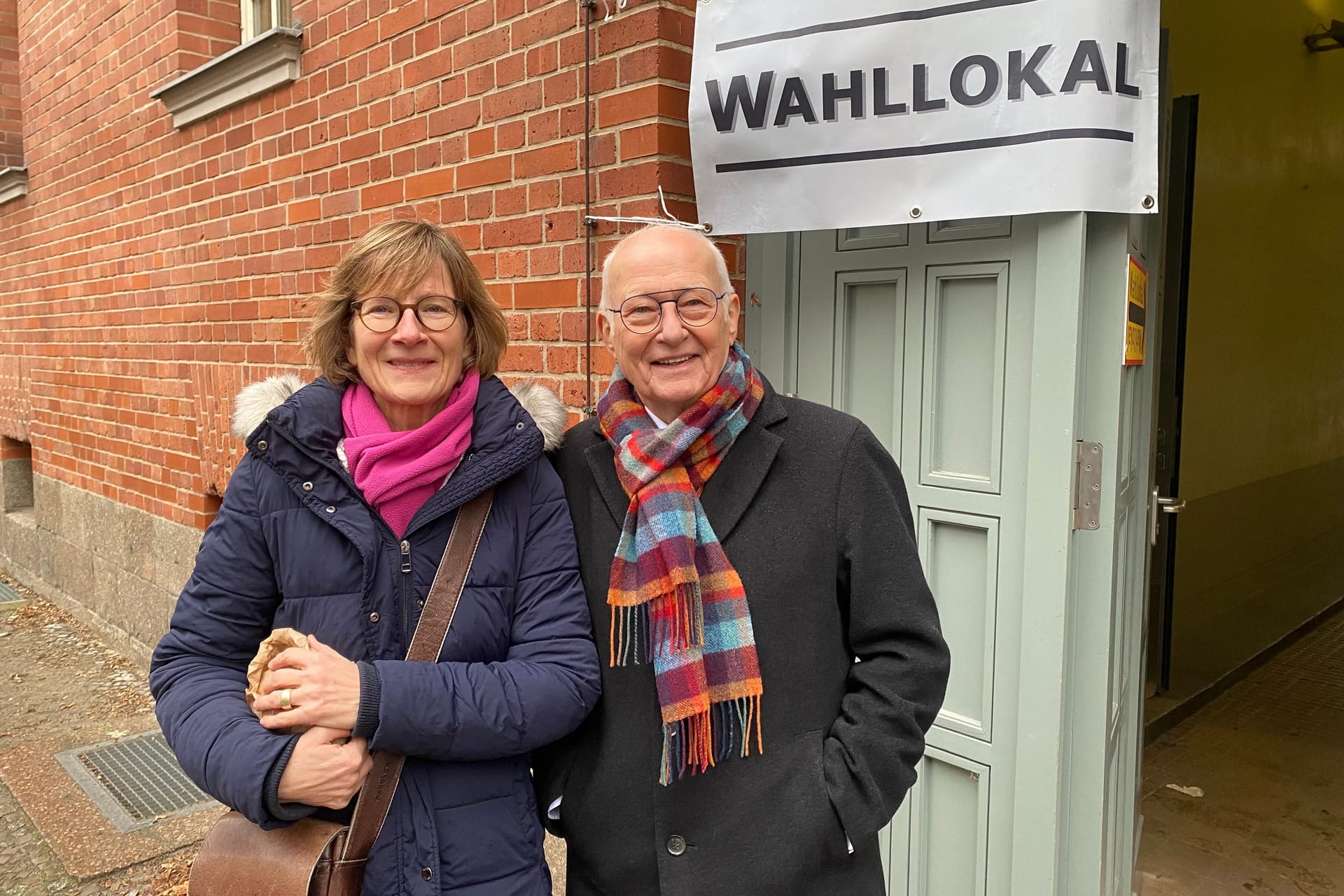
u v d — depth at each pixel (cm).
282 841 123
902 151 190
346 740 121
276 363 370
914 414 215
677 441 138
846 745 134
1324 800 335
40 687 454
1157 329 248
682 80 224
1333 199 651
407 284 136
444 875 129
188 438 440
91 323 530
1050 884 192
